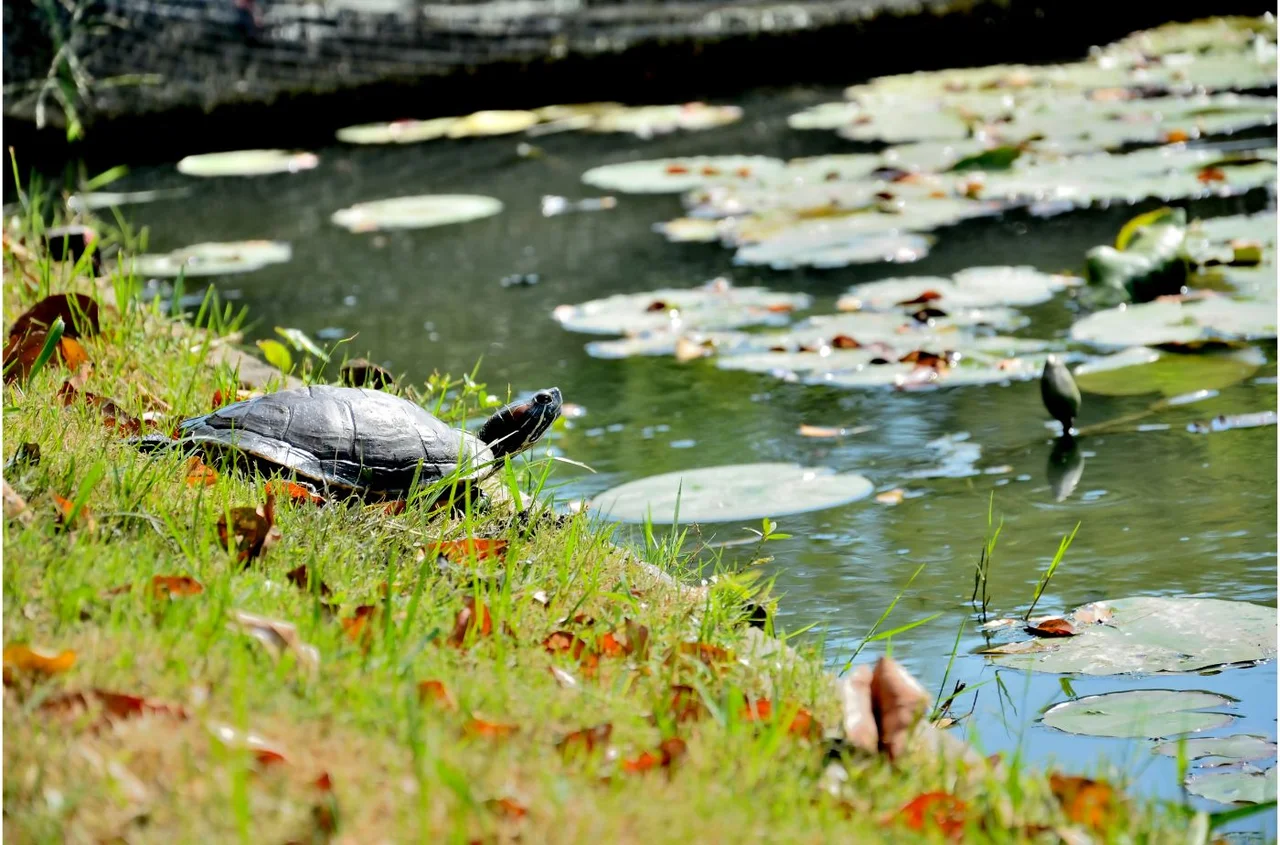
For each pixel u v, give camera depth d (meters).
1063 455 5.23
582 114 13.57
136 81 12.75
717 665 3.07
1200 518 4.59
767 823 2.34
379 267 8.57
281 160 12.09
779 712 2.81
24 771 2.18
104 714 2.35
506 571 3.39
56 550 2.96
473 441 4.26
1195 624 3.80
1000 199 9.42
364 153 12.38
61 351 4.70
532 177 11.03
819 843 2.30
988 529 4.61
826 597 4.15
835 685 3.11
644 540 4.45
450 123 13.32
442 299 7.83
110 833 2.06
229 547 3.21
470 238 9.24
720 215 9.44
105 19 12.84
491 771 2.37
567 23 14.81
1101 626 3.84
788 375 6.29
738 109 13.44
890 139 11.52
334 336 7.16
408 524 3.75
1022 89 13.34
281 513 3.58
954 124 11.89
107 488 3.45
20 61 12.52
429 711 2.55
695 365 6.51
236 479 3.80
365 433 4.07
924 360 6.24
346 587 3.21
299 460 3.96
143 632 2.65
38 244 6.43
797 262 8.13
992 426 5.58
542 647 3.08
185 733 2.32
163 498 3.45
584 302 7.65
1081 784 2.62
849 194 9.68
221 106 13.00
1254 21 15.50
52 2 12.34
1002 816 2.47
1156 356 6.27
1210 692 3.45
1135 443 5.30
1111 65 14.20
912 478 5.09
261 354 6.68
